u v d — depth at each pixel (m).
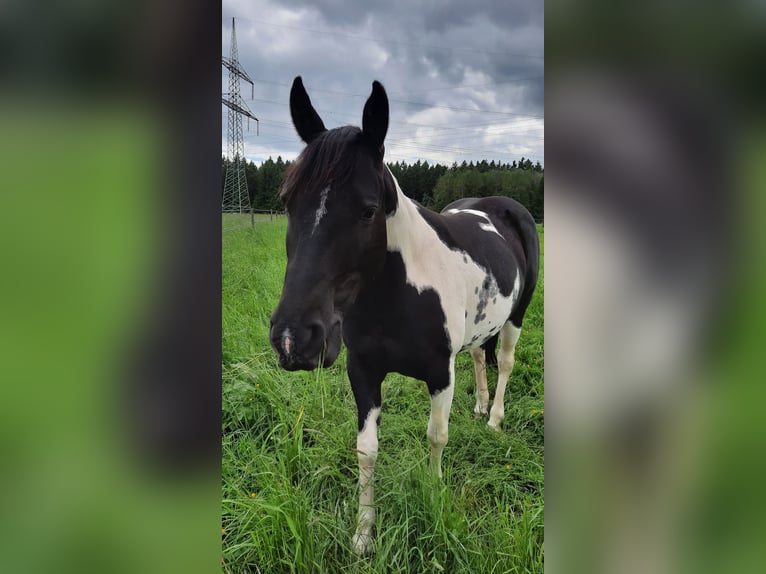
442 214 2.64
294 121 1.76
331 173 1.52
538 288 5.57
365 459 1.94
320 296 1.50
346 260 1.56
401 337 1.95
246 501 1.77
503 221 3.02
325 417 2.65
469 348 2.58
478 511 2.05
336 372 3.31
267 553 1.70
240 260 6.83
